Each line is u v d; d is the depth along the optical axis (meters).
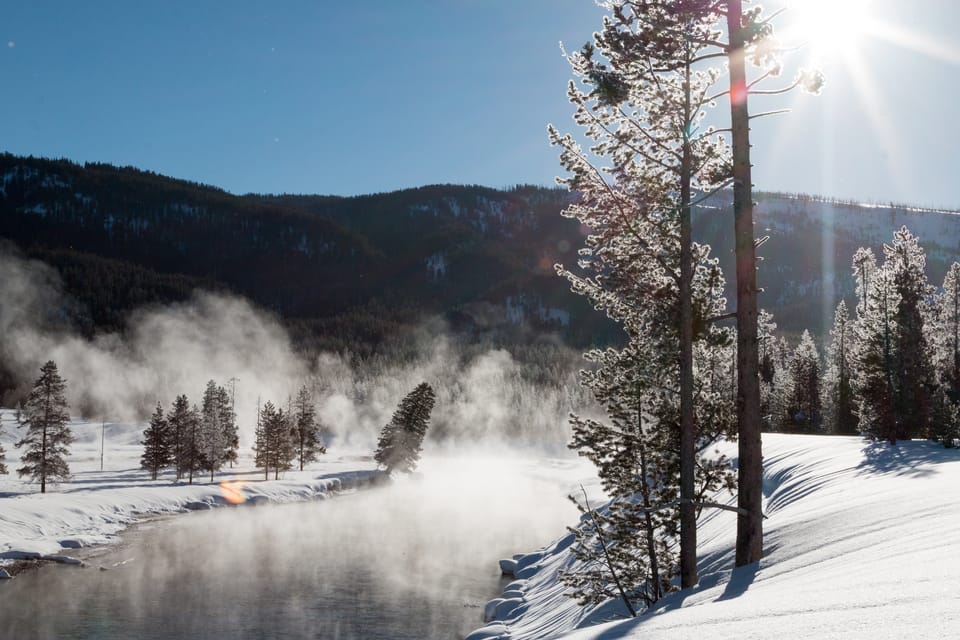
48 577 37.75
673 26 11.74
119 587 36.00
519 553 44.75
